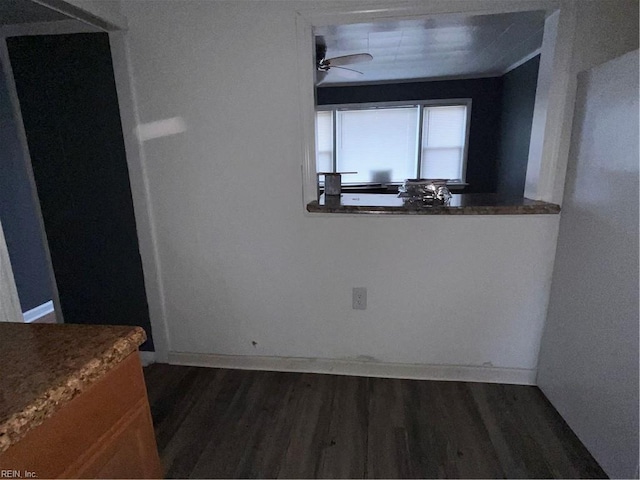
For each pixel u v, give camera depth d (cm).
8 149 264
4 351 72
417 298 186
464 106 552
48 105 184
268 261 192
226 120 176
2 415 53
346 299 191
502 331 184
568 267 158
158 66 173
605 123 133
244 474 140
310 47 163
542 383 181
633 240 120
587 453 146
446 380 194
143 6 167
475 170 568
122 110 180
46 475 59
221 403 181
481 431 158
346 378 198
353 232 181
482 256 176
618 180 126
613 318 130
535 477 136
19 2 144
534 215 167
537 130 168
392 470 140
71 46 176
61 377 63
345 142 599
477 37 310
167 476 140
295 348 203
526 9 150
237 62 168
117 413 75
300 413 172
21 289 279
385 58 387
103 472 71
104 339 77
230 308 202
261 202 184
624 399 125
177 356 214
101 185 192
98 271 206
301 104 169
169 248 198
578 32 147
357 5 156
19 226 274
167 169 186
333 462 145
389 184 587
